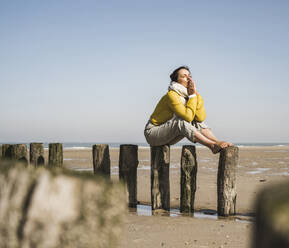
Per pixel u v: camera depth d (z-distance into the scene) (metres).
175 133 4.39
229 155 4.11
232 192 4.12
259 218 0.36
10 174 0.65
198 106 4.54
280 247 0.32
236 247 2.60
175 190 6.49
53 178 0.63
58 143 5.05
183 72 4.62
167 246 2.61
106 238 0.63
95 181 0.64
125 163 4.78
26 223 0.61
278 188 0.37
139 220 3.71
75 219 0.61
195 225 3.46
